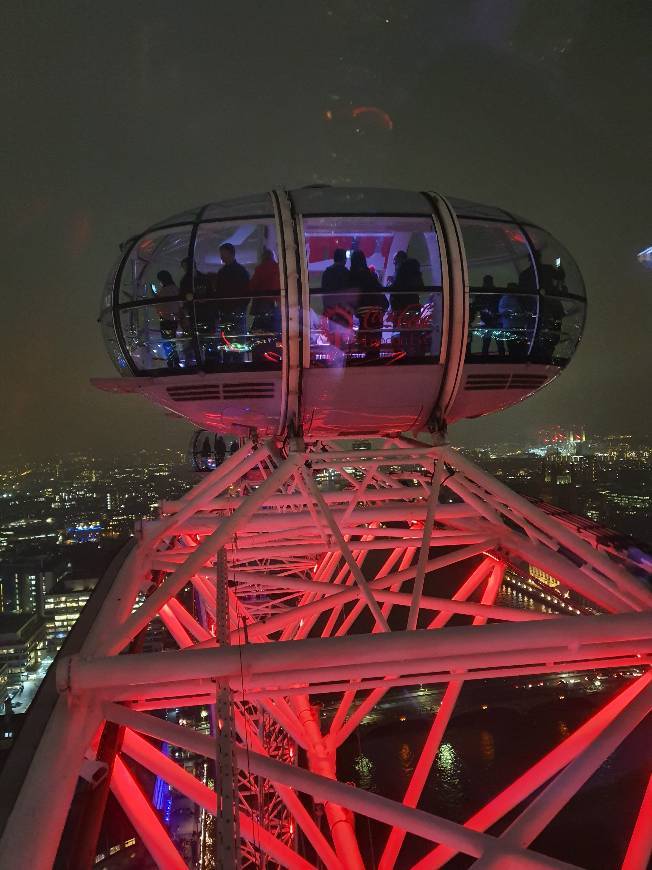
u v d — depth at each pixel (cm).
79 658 589
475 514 1118
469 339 755
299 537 1343
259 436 874
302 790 537
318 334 722
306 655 579
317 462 812
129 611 894
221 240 743
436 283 724
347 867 944
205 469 1955
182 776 621
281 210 722
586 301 830
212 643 786
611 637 611
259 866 966
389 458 809
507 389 796
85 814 510
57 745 544
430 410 795
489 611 870
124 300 761
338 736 1312
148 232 757
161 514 1205
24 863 440
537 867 472
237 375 740
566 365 855
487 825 661
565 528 802
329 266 746
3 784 504
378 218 723
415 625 699
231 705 501
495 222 774
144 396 808
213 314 729
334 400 762
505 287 761
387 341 732
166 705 646
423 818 514
